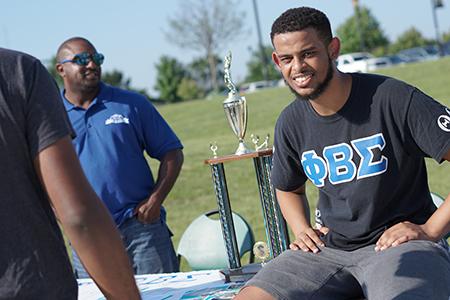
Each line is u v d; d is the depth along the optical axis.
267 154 3.43
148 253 4.38
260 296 2.71
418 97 2.66
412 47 62.91
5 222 1.65
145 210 4.36
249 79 61.34
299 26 2.65
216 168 3.52
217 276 3.75
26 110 1.66
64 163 1.65
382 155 2.70
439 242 2.74
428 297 2.43
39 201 1.69
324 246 2.89
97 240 1.63
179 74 59.66
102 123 4.43
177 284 3.69
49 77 1.73
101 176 4.39
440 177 9.18
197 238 4.40
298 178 3.05
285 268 2.82
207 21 47.94
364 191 2.74
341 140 2.75
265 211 3.53
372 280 2.59
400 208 2.77
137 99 4.55
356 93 2.71
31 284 1.66
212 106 23.78
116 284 1.67
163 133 4.56
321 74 2.67
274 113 18.58
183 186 10.84
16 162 1.66
